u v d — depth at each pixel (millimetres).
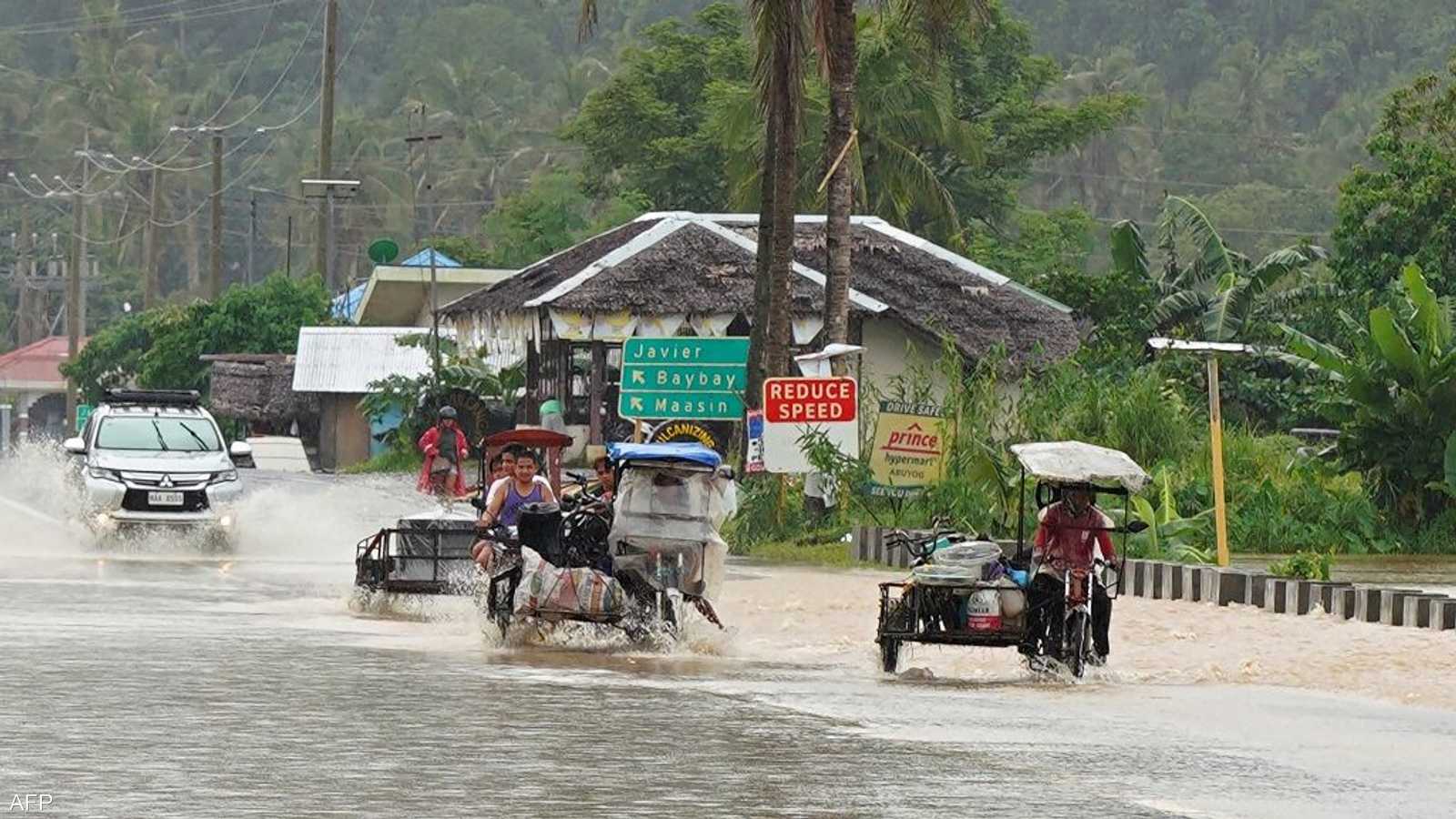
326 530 81812
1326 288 134375
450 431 102688
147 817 26109
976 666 47125
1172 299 134625
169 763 30219
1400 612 58062
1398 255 134875
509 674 42219
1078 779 31109
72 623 49781
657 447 49625
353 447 168875
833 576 69812
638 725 35344
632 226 131750
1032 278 187625
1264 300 134750
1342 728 37875
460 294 173875
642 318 117812
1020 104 199625
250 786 28516
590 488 53812
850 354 83938
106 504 74688
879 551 76500
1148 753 33969
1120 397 93125
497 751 32156
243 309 191875
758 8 84938
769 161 91625
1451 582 75438
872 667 46094
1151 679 45594
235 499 76438
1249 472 98312
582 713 36750
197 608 54750
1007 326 119750
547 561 48062
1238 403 127188
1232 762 33312
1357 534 92812
